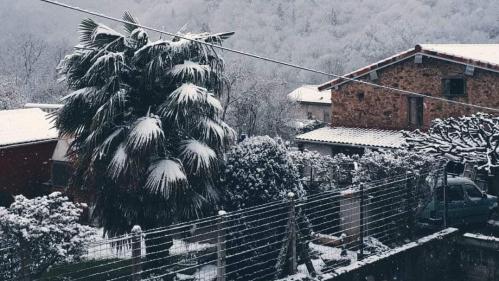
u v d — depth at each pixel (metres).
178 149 10.86
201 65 11.15
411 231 11.66
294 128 42.31
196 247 9.70
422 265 11.41
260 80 42.94
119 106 10.70
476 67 21.42
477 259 12.25
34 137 22.86
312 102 58.50
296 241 9.30
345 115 25.75
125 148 10.14
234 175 10.54
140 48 11.04
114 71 10.68
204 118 10.95
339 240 10.66
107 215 11.15
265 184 10.20
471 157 13.44
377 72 24.47
